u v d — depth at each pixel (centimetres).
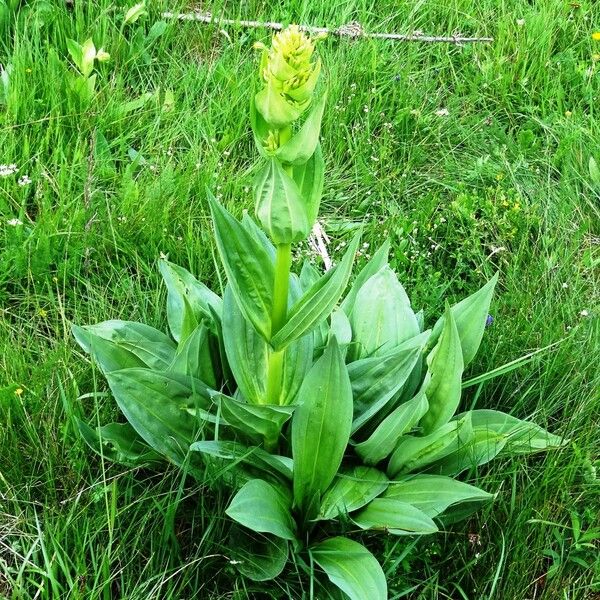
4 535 124
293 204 106
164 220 172
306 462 122
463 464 130
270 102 103
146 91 209
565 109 220
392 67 221
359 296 143
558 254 178
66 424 131
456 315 139
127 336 141
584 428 142
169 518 119
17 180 181
